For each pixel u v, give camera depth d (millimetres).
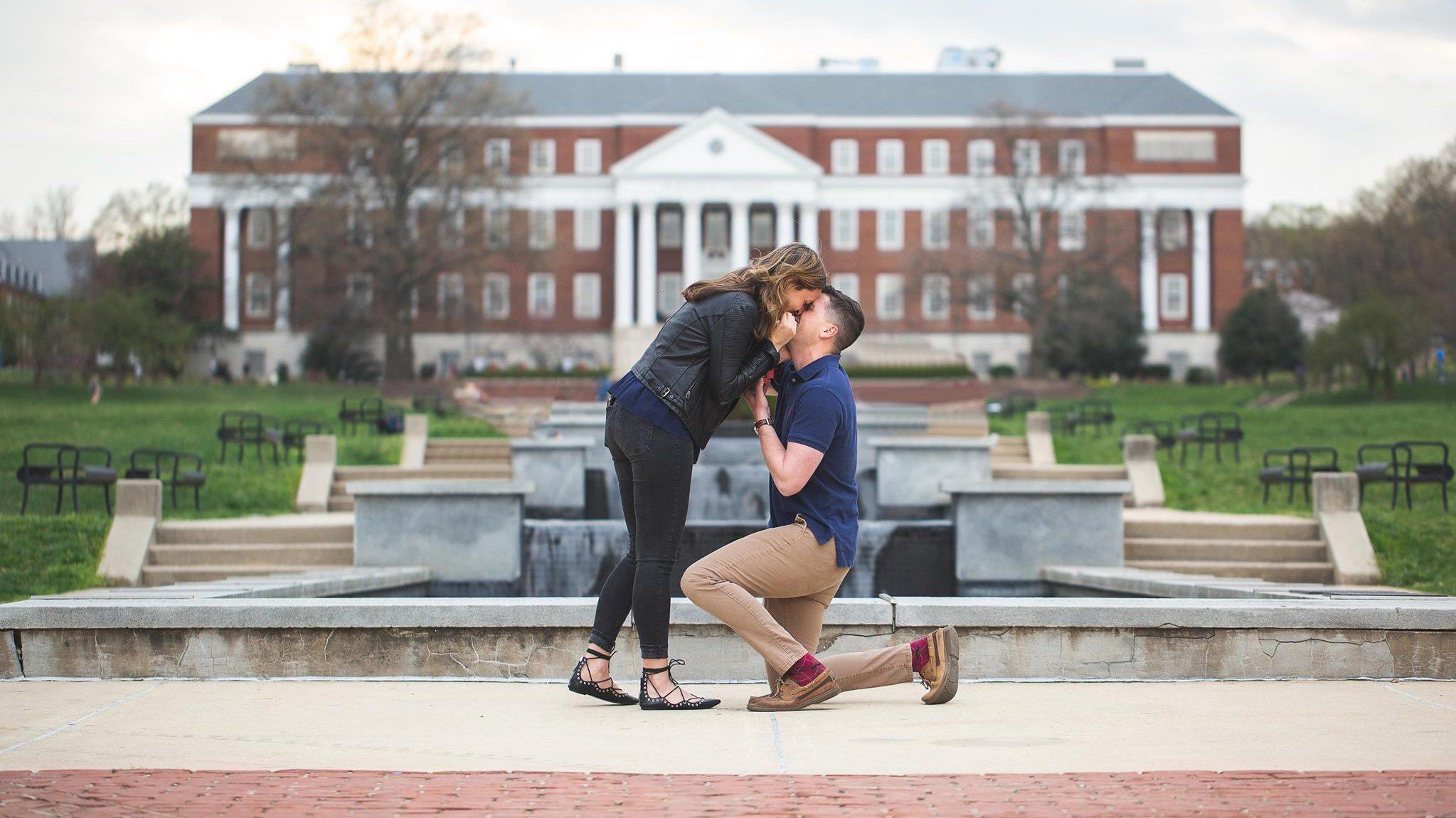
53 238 81062
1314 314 75500
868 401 39250
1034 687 6062
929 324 71438
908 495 15641
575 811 3721
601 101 74250
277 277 55938
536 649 6363
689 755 4504
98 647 6316
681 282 72188
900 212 72188
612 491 16875
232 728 5000
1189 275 72625
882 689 5965
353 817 3662
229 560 12086
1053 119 61969
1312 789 3975
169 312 66500
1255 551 12391
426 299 56281
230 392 46344
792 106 74250
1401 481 14461
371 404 37594
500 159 57500
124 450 21547
